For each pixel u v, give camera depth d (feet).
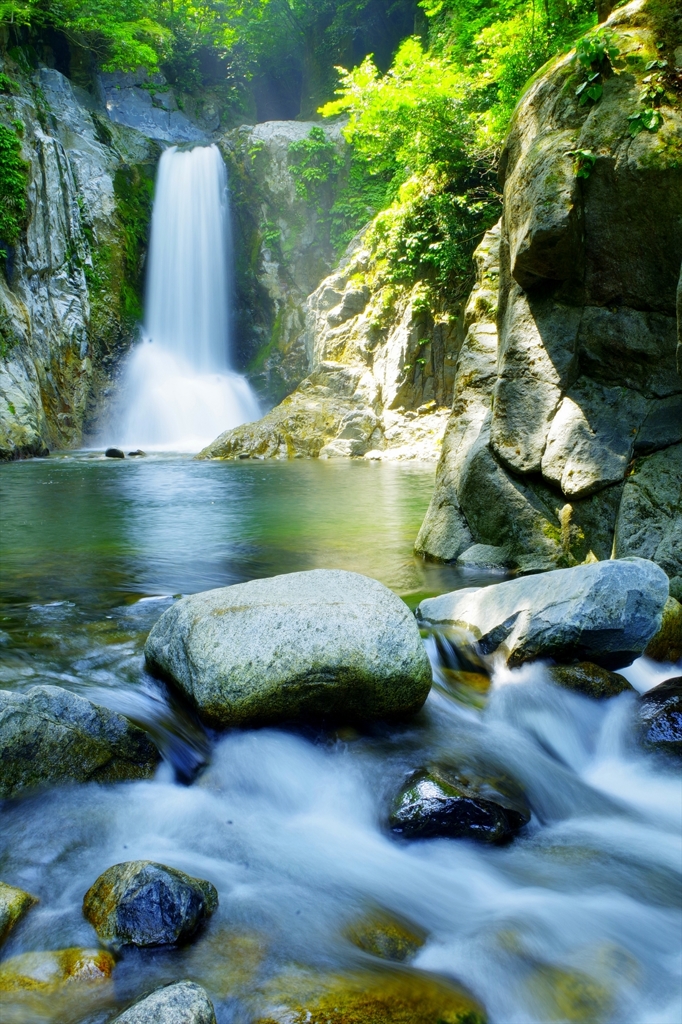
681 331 15.01
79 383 78.59
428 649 14.75
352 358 69.72
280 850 9.62
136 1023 6.29
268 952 7.63
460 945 8.17
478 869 9.66
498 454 20.12
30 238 74.54
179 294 91.04
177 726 11.53
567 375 18.86
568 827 10.90
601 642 13.58
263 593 12.86
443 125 60.03
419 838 9.99
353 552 23.65
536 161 18.38
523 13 50.39
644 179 16.88
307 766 11.21
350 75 64.18
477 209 60.54
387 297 66.69
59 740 10.13
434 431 60.90
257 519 30.30
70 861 8.94
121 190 86.84
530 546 19.48
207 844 9.57
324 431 65.05
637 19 18.03
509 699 13.11
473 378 23.48
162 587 19.19
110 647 14.21
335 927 8.20
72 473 49.90
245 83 120.16
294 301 91.97
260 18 111.96
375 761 11.22
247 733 11.48
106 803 10.00
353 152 89.76
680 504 16.35
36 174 76.02
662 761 12.06
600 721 12.99
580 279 18.47
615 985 7.75
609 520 17.66
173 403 83.46
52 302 77.92
